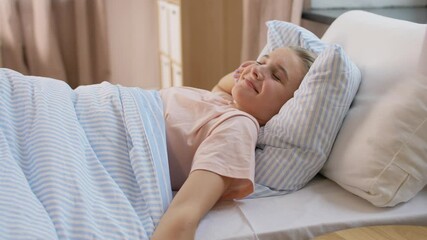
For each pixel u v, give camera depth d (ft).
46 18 8.75
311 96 3.68
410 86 3.54
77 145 3.28
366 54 4.14
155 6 10.47
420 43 3.67
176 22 8.84
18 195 2.80
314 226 3.24
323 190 3.76
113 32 10.36
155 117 3.81
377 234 3.10
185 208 3.08
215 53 8.88
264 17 8.17
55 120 3.38
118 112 3.70
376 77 3.83
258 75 4.10
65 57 9.50
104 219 2.91
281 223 3.25
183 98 4.19
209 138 3.57
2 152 3.08
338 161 3.72
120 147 3.49
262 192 3.63
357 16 4.69
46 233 2.65
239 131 3.60
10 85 3.65
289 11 7.93
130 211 3.03
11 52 8.85
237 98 4.13
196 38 8.72
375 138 3.51
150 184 3.26
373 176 3.44
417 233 3.12
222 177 3.34
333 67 3.66
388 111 3.54
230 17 8.75
